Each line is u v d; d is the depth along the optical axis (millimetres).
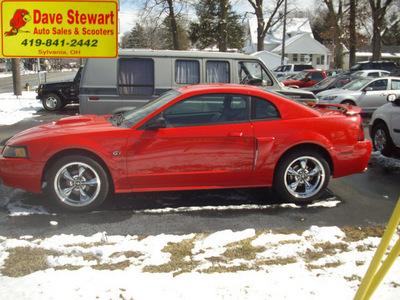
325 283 2854
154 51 7289
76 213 4402
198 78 7395
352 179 5875
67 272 3018
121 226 4059
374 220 4242
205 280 2893
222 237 3656
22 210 4484
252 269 3084
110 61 7184
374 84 13078
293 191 4699
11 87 30047
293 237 3701
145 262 3193
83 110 7254
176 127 4426
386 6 33812
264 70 7570
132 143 4320
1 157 4410
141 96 7254
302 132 4547
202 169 4465
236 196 5004
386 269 1533
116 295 2707
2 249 3443
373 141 7789
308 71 21469
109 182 4527
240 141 4469
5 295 2705
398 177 5977
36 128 4805
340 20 37219
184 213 4422
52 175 4301
